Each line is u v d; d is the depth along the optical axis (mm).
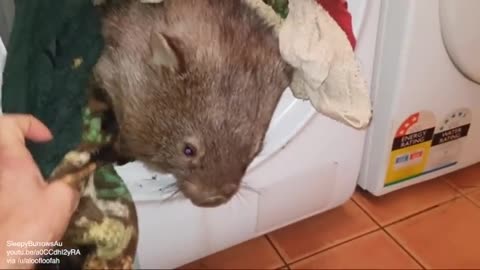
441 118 928
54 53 686
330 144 1010
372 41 928
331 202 1097
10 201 610
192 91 676
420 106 953
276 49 717
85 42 685
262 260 1065
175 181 871
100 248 755
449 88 907
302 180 1032
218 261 1075
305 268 1023
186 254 1038
